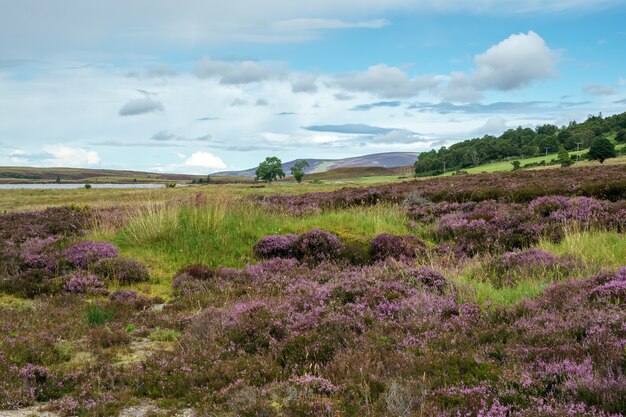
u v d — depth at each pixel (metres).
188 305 11.02
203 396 5.83
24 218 21.53
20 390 5.97
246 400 5.30
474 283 9.72
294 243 15.07
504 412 4.44
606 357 5.16
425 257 14.15
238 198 24.09
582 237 12.88
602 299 7.09
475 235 15.55
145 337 8.95
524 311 7.29
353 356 6.13
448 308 7.86
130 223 17.56
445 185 31.75
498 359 5.88
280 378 6.03
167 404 5.77
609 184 20.81
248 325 7.84
